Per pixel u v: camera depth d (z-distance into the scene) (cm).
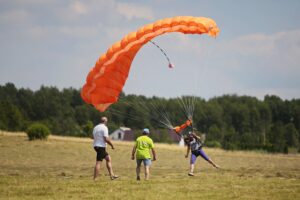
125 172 8312
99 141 6128
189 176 7106
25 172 7962
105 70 6875
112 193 4931
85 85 7062
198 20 6638
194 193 5003
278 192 5138
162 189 5250
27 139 17962
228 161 13250
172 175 7462
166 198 4638
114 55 6831
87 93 7050
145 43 6850
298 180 6469
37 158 11788
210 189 5328
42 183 5769
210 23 6619
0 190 5119
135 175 7569
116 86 7012
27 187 5356
